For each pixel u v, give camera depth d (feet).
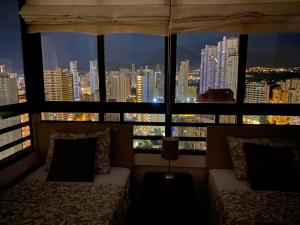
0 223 5.45
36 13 8.95
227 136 9.16
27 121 9.64
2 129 8.39
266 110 9.61
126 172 8.82
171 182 8.59
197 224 9.45
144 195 8.03
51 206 6.16
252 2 8.65
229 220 5.74
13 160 8.65
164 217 8.09
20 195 6.75
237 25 8.68
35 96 10.07
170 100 9.84
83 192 6.97
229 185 7.67
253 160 7.81
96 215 5.75
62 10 8.98
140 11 8.80
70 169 7.93
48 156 8.79
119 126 9.53
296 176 7.48
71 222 5.45
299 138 9.11
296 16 8.27
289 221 5.59
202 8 8.71
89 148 8.35
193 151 10.04
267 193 6.98
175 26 8.70
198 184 9.73
